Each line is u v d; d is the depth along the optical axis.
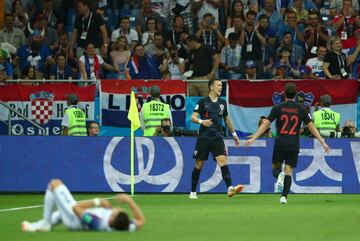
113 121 77.19
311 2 90.75
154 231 37.34
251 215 47.53
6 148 73.94
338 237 34.69
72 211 34.94
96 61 81.88
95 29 86.62
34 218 48.06
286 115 56.94
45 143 73.62
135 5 91.81
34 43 85.31
